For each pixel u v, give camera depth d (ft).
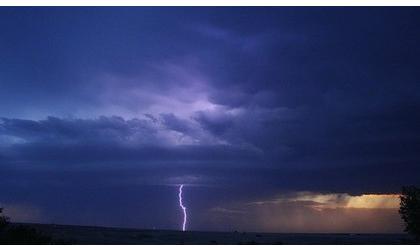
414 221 89.71
